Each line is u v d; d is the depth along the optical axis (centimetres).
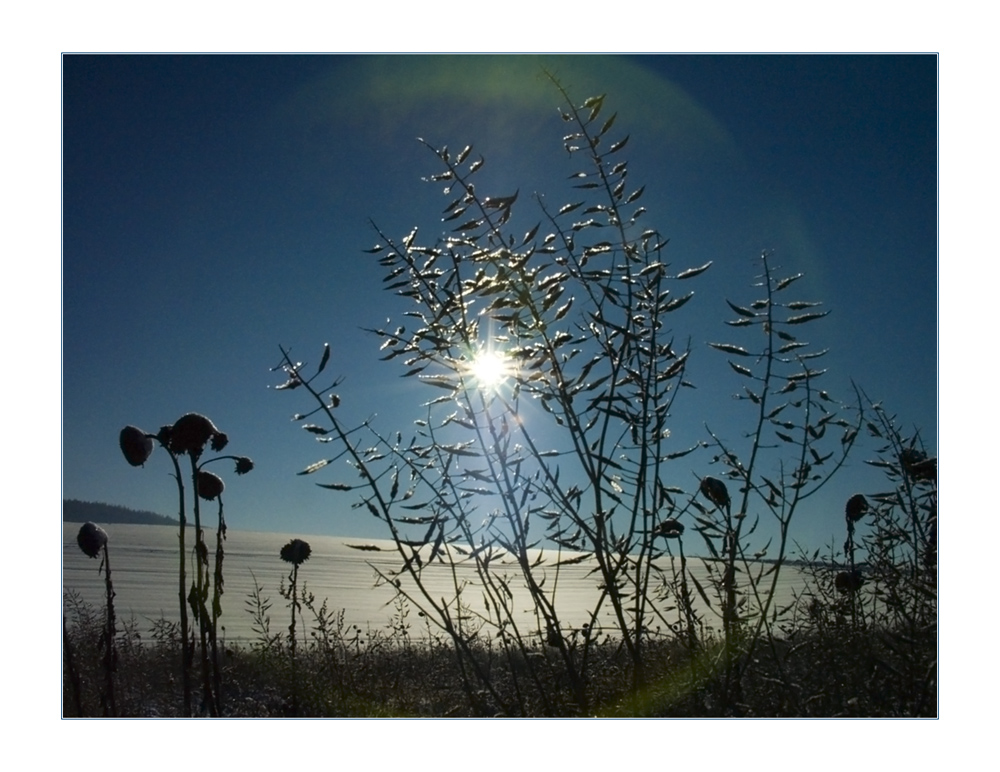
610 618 336
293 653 496
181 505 373
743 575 348
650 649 338
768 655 343
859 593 371
